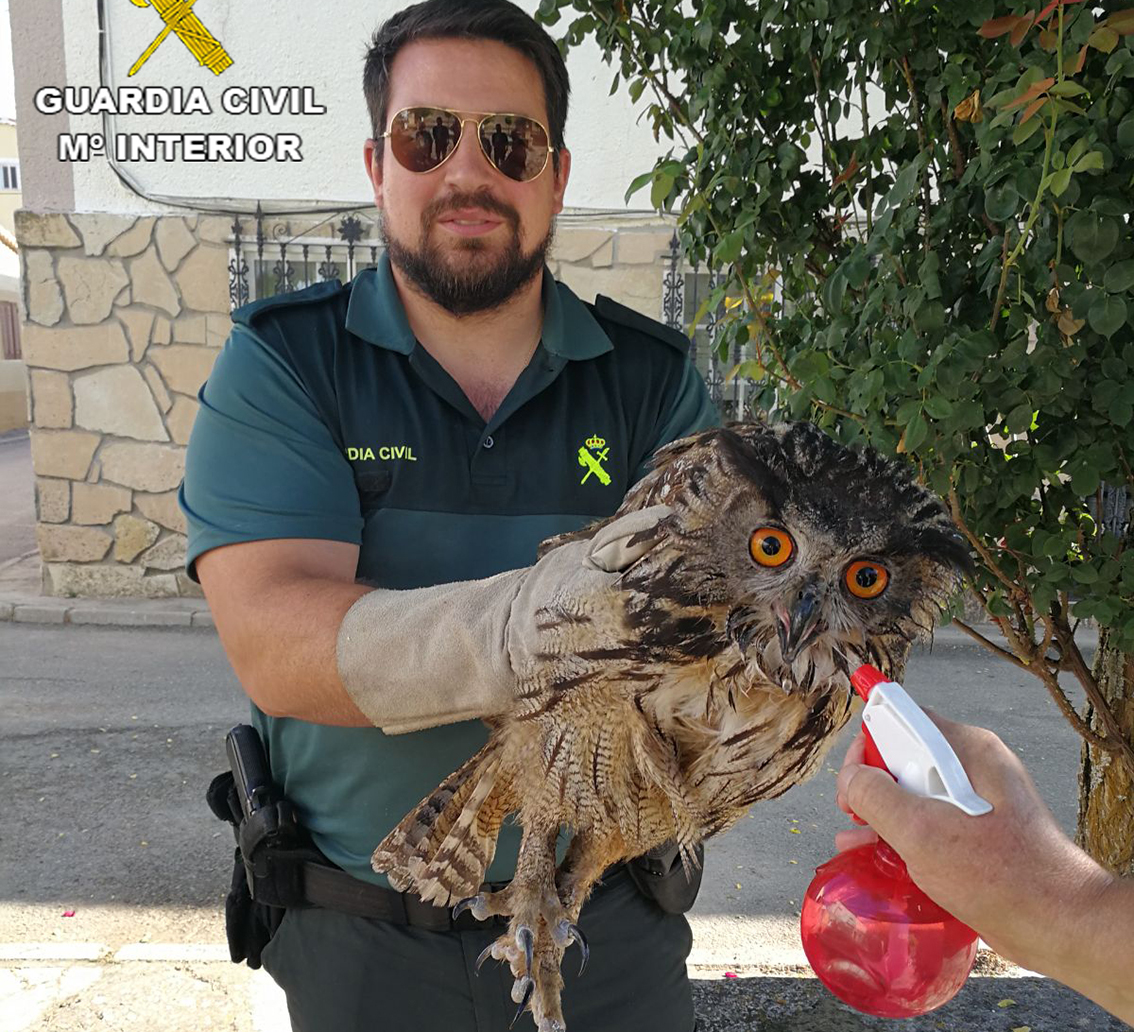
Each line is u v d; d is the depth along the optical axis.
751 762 1.48
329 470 1.77
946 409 1.80
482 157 1.81
